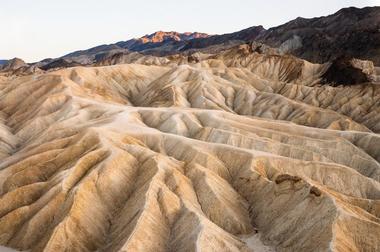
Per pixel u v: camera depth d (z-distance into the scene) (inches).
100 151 2655.0
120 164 2551.7
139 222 2046.0
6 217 2256.4
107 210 2300.7
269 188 2385.6
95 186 2356.1
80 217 2153.1
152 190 2276.1
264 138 3154.5
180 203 2251.5
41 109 4234.7
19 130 3988.7
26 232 2160.4
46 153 2763.3
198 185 2434.8
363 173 3014.3
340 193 2325.3
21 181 2568.9
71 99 4284.0
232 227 2183.8
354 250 1813.5
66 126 3587.6
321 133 3410.4
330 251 1769.2
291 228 2063.2
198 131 3373.5
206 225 2015.3
